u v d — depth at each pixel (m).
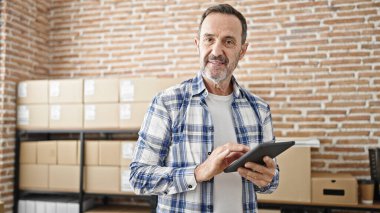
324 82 2.64
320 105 2.64
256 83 2.76
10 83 2.69
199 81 1.18
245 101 1.22
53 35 3.21
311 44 2.68
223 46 1.09
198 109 1.13
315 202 2.19
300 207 2.24
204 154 1.08
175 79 2.45
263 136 1.21
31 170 2.66
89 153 2.55
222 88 1.18
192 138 1.09
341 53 2.62
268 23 2.77
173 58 2.93
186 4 2.93
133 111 2.47
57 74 3.18
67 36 3.17
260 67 2.76
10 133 2.68
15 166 2.70
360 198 2.27
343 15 2.63
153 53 2.97
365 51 2.59
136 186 1.05
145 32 3.00
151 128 1.09
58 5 3.21
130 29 3.03
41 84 2.66
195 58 2.88
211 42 1.11
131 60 3.01
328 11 2.66
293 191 2.22
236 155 0.96
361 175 2.54
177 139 1.09
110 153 2.51
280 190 2.23
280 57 2.73
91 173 2.54
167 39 2.95
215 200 1.05
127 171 2.47
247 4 2.82
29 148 2.68
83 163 2.55
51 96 2.64
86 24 3.13
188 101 1.14
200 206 1.04
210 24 1.10
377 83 2.55
